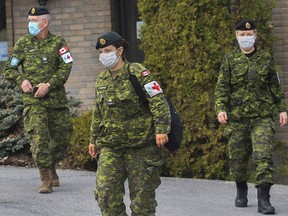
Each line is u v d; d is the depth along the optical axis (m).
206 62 19.80
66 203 16.52
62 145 17.88
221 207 16.33
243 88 15.44
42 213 15.59
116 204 12.15
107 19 24.31
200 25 19.80
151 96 12.03
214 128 19.92
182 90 20.03
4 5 25.45
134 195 12.22
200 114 19.86
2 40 25.59
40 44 17.31
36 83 17.09
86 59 24.55
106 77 12.38
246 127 15.56
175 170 20.34
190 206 16.41
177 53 20.02
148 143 12.20
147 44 20.66
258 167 15.27
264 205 15.46
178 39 20.02
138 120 12.20
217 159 19.88
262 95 15.43
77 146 20.98
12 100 22.47
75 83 24.66
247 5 20.02
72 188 18.19
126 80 12.17
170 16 20.09
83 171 20.81
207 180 19.73
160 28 20.28
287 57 21.25
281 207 16.27
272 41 20.55
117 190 12.17
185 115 20.05
